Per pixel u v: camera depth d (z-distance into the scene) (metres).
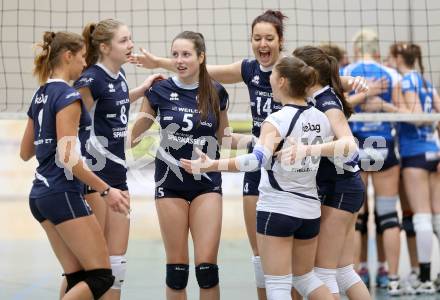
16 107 18.30
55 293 12.73
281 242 8.66
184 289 9.91
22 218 22.00
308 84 8.70
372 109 13.83
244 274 14.51
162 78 10.51
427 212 13.28
